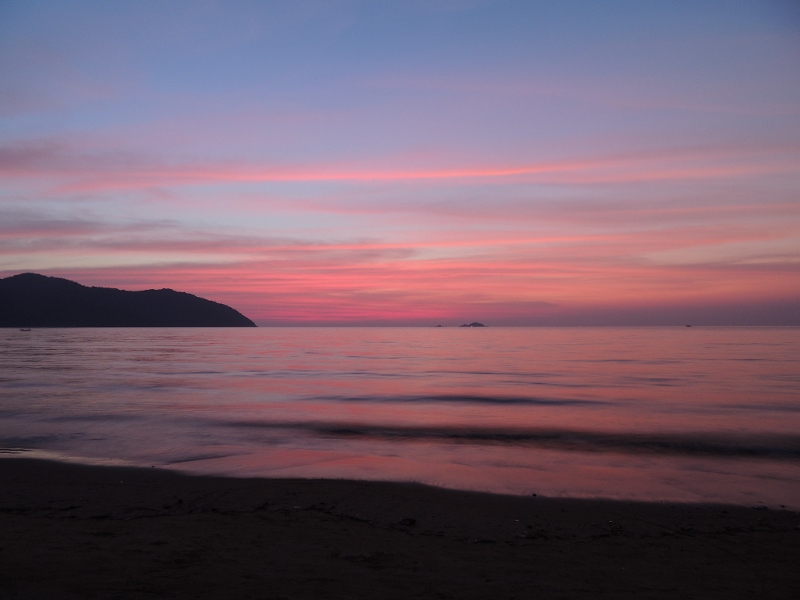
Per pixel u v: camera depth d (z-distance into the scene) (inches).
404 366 1637.6
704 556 243.3
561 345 3309.5
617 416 713.0
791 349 2706.7
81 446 504.4
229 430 598.5
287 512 299.7
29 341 3715.6
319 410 753.6
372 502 323.6
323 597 185.5
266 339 4771.2
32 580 192.5
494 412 745.6
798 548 255.4
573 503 331.9
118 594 182.5
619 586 205.8
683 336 5472.4
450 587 199.0
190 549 233.8
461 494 348.2
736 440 557.6
